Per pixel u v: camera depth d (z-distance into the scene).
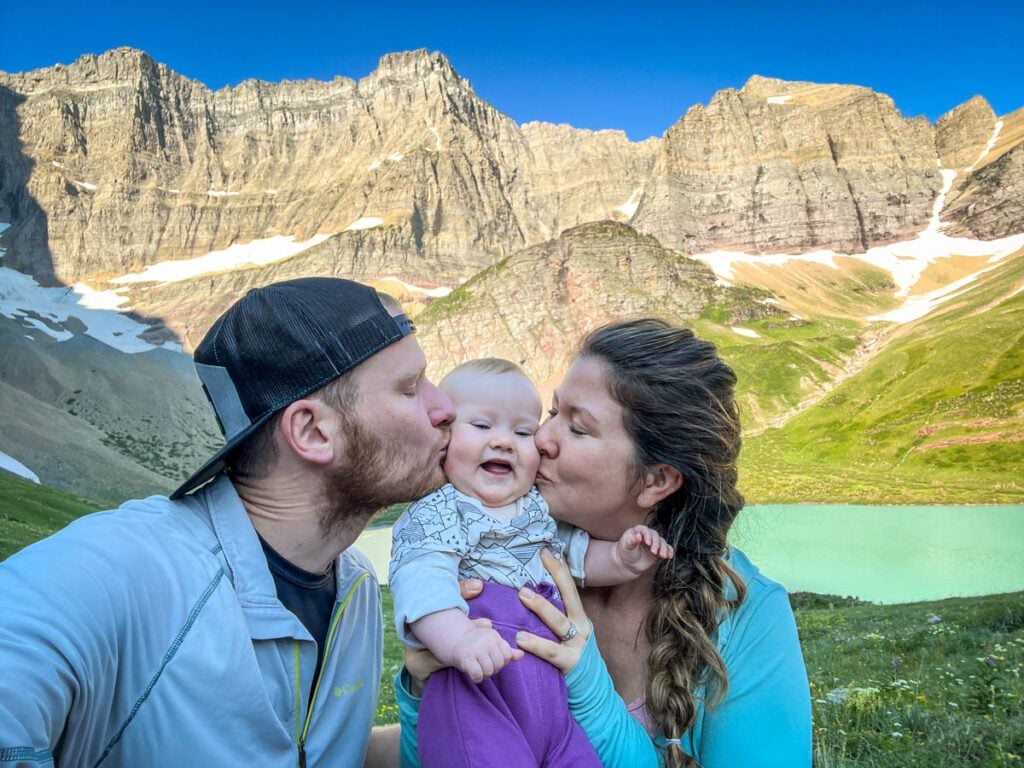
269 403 0.65
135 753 0.58
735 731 0.78
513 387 0.82
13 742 0.49
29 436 45.53
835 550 20.73
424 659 0.73
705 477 0.80
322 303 0.66
